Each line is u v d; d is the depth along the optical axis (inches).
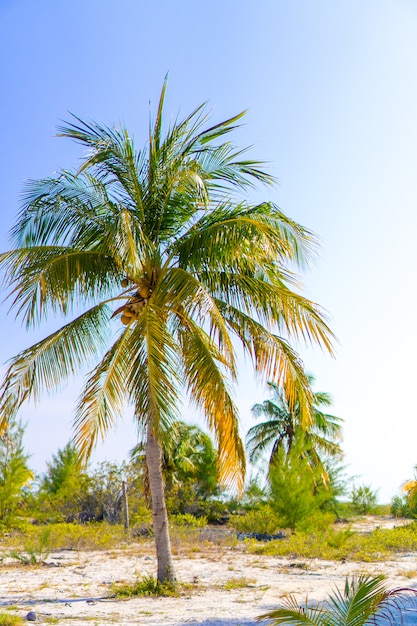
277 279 565.6
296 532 1032.2
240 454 482.9
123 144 536.1
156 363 470.6
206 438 1544.0
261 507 1176.2
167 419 458.0
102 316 548.1
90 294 539.8
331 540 851.4
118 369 498.9
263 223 503.8
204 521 1250.6
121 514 1232.8
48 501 1332.4
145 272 518.0
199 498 1485.0
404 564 710.5
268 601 455.5
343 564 715.4
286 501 1102.4
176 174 513.3
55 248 532.4
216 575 617.0
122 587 518.9
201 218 544.7
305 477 1122.0
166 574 506.6
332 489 1408.7
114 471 1273.4
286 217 528.7
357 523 1505.9
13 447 1270.9
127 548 892.0
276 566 693.9
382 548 847.7
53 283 498.3
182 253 527.8
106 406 486.3
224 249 504.7
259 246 525.0
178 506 1418.6
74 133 531.8
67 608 435.2
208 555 805.2
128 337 514.3
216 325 473.7
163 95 543.5
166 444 466.3
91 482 1275.8
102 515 1277.1
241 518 1144.2
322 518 1114.7
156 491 514.3
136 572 603.5
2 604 454.3
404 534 946.7
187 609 425.7
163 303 499.2
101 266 527.5
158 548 510.0
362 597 221.1
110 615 405.7
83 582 574.6
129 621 383.9
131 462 1289.4
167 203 541.0
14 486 1243.8
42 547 795.4
